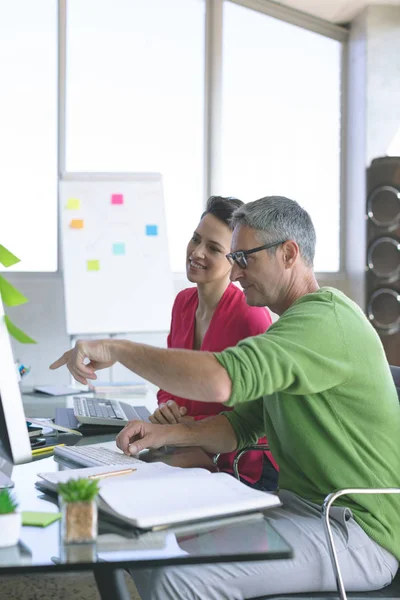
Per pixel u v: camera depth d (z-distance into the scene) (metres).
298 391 1.41
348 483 1.46
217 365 1.35
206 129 5.73
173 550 0.96
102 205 5.02
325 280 6.00
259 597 1.36
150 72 5.62
